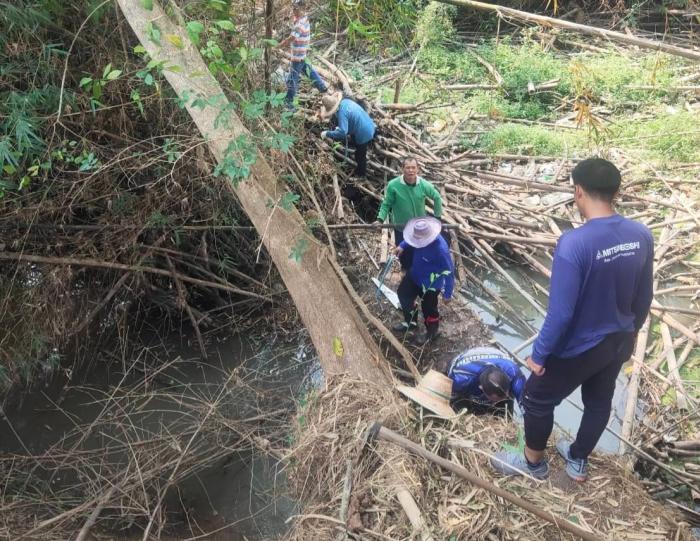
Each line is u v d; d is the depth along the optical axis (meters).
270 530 4.13
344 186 7.16
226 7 4.61
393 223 6.05
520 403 3.88
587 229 2.74
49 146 4.32
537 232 6.72
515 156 8.06
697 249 6.44
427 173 7.38
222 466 4.54
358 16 5.21
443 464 3.20
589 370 2.95
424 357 5.46
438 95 9.54
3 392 5.04
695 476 3.93
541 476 3.42
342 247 6.50
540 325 5.89
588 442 3.26
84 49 4.66
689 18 11.22
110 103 4.77
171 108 4.89
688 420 4.57
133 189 5.14
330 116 6.82
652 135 8.26
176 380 5.31
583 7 12.02
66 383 5.24
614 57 10.30
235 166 3.51
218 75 4.70
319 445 3.50
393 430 3.48
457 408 4.42
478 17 11.72
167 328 5.83
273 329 5.82
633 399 4.77
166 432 4.73
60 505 4.07
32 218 4.65
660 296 6.03
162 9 3.91
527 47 10.77
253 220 4.05
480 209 7.00
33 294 4.93
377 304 5.98
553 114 9.25
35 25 4.21
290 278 3.97
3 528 3.73
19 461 4.49
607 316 2.85
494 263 6.33
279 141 3.79
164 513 4.16
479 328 5.73
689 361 5.22
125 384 5.28
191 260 5.79
